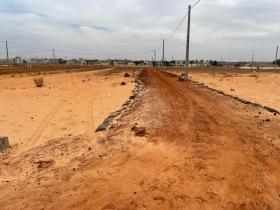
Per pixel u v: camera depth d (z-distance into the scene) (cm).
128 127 1070
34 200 557
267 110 1462
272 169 693
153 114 1330
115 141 903
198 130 1039
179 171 677
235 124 1141
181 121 1183
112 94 2236
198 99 1884
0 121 1225
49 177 657
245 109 1497
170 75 5434
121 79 4184
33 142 926
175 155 781
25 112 1441
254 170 685
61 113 1416
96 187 600
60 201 549
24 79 3972
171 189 589
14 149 856
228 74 6188
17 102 1795
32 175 674
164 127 1074
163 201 541
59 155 794
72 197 562
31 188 608
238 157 768
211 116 1297
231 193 573
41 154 802
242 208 520
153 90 2488
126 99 1938
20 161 754
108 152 807
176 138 936
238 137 954
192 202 538
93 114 1385
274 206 527
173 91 2409
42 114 1390
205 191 580
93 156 779
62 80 4072
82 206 530
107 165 714
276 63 16325
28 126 1138
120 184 612
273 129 1062
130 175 657
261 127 1092
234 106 1597
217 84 3344
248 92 2416
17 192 593
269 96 2100
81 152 816
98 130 1049
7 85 3100
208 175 655
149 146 853
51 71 6988
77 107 1600
